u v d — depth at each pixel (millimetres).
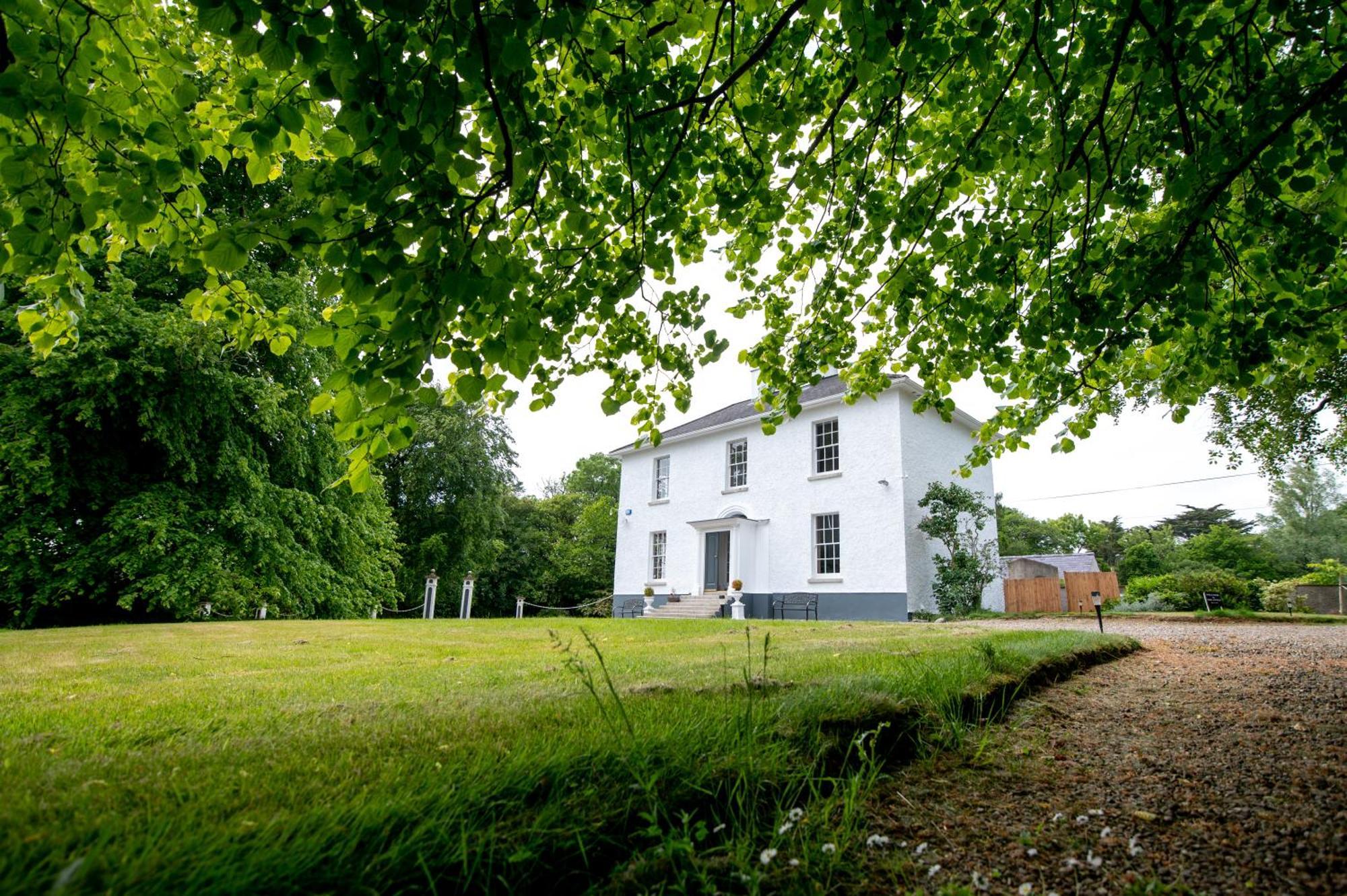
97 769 1717
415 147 1957
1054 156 3729
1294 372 9117
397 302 2104
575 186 3164
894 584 13711
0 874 1117
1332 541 31156
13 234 2537
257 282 13344
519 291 2541
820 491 15500
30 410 10695
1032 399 5215
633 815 1743
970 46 2766
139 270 12602
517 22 1977
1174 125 3514
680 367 3883
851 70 3381
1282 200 3699
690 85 3213
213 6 1794
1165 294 3518
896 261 4301
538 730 2213
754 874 1579
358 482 2293
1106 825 2045
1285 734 2963
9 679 3766
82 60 2520
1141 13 2871
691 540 18359
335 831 1372
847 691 2949
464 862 1359
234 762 1818
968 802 2246
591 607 27703
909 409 14703
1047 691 3982
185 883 1150
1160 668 5145
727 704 2609
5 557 10680
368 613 16172
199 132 3164
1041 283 4215
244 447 13320
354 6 1823
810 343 4613
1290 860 1748
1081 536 49562
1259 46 3549
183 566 11461
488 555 26391
